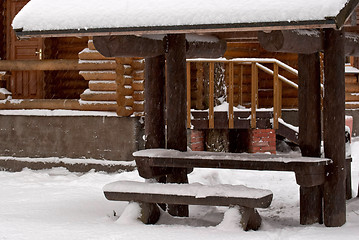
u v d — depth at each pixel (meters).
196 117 12.93
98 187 10.35
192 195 7.08
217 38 9.40
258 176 11.52
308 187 7.55
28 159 12.42
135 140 11.71
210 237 6.52
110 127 11.85
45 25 7.09
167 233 6.73
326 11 6.20
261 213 8.66
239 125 12.90
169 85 8.20
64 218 7.70
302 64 7.67
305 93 7.64
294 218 8.20
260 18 6.38
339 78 7.34
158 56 8.32
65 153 12.18
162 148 8.35
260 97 14.73
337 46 7.36
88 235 6.61
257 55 14.70
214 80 13.41
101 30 6.93
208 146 13.48
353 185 10.52
